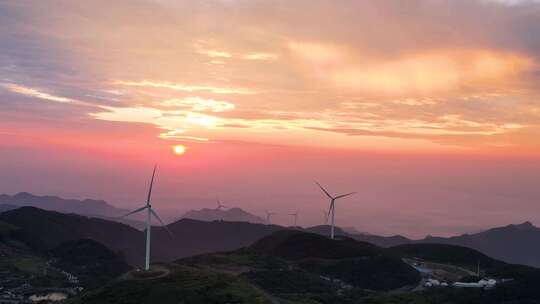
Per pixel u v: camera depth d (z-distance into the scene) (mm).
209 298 164625
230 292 169125
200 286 173000
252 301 164625
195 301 163125
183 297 166375
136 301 167125
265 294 177250
